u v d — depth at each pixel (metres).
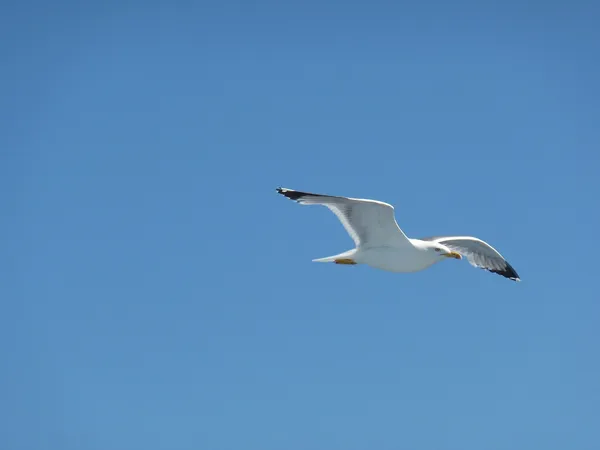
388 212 15.41
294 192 15.68
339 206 15.65
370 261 16.19
